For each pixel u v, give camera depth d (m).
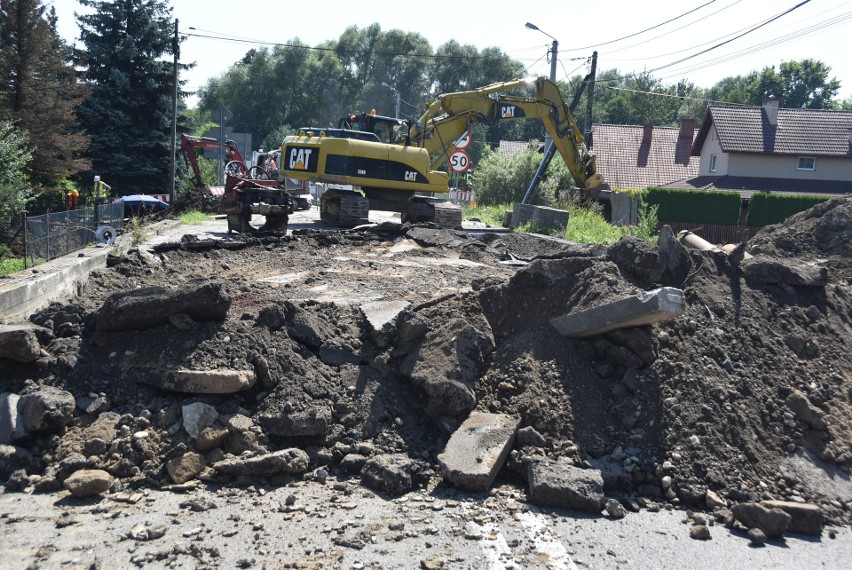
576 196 26.44
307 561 4.72
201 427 6.21
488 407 6.65
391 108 74.62
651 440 6.41
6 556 4.66
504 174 36.25
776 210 30.89
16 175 18.58
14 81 26.75
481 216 28.52
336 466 6.23
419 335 7.27
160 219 24.97
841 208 10.63
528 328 7.45
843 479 6.34
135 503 5.52
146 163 37.12
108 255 11.84
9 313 7.87
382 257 14.04
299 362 6.93
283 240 15.20
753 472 6.21
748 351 7.32
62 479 5.79
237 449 6.19
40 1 27.02
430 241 15.57
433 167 21.88
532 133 88.38
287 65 72.56
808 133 40.16
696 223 31.61
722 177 40.41
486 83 75.94
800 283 8.22
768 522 5.50
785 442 6.57
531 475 5.82
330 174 19.55
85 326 7.23
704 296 7.78
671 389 6.73
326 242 15.48
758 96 84.38
